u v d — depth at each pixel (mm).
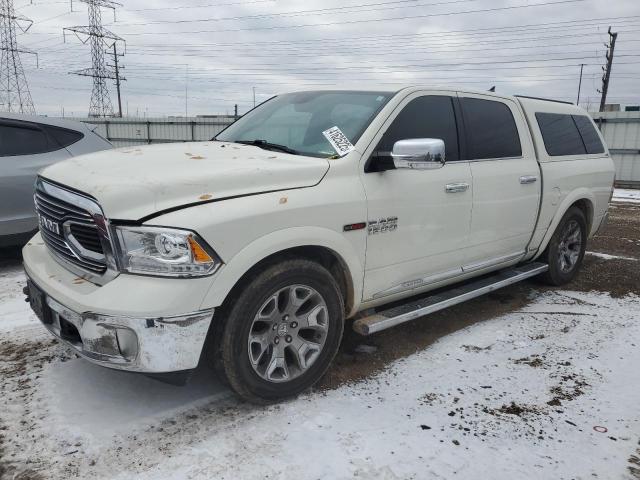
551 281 5332
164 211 2533
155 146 3656
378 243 3330
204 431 2740
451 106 3975
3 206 5305
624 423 2945
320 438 2707
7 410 2881
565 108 5422
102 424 2779
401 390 3225
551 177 4797
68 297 2627
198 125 27094
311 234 2920
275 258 2906
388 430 2795
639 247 7582
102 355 2543
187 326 2527
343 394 3158
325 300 3086
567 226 5270
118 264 2549
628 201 13375
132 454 2541
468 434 2789
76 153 5918
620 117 17125
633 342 4027
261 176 2867
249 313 2756
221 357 2754
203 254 2516
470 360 3654
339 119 3559
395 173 3416
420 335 4066
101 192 2576
